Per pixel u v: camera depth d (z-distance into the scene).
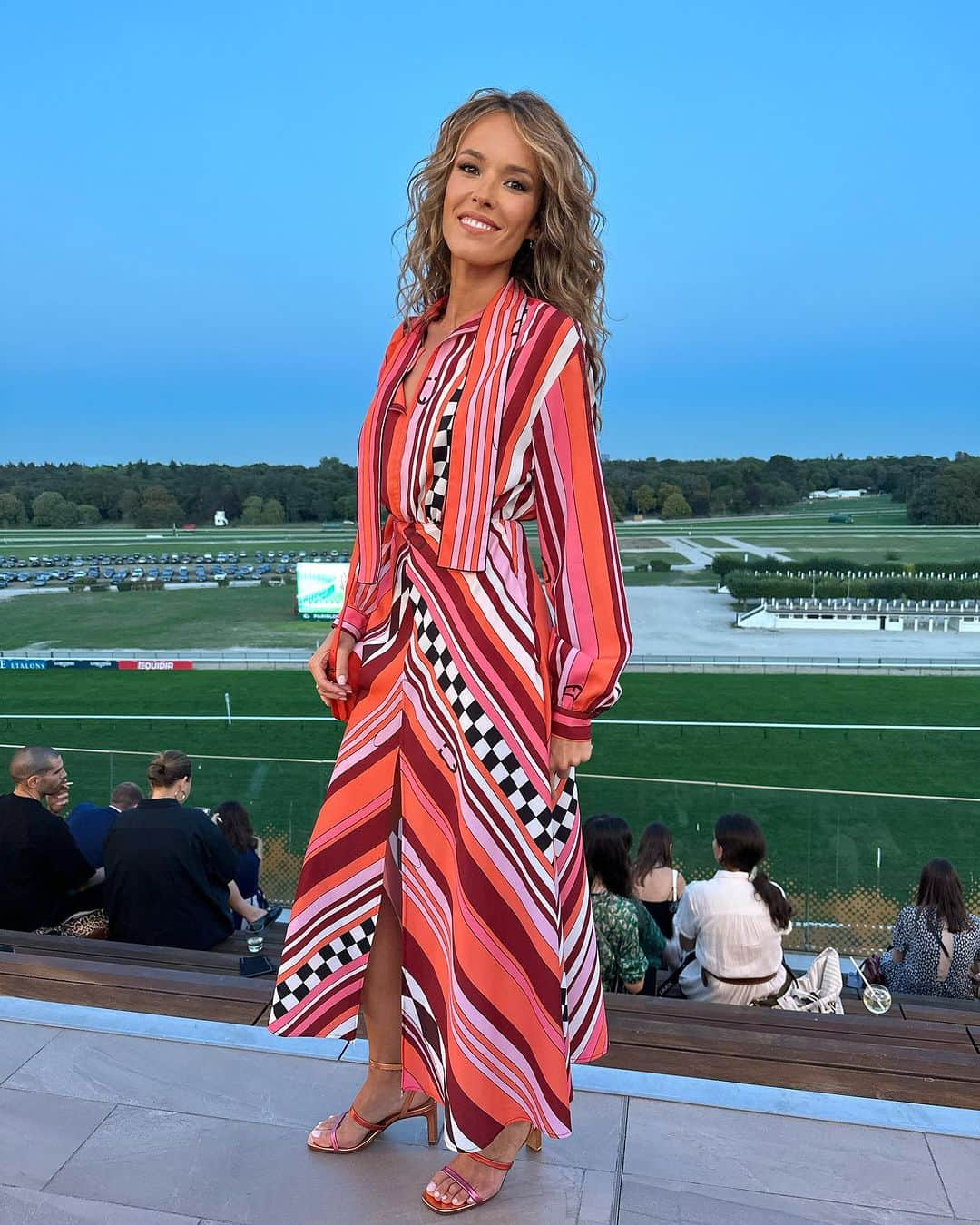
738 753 37.16
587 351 1.62
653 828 5.69
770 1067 1.95
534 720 1.49
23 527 182.00
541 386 1.47
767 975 3.54
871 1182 1.59
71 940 3.08
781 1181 1.59
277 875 11.27
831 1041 2.04
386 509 1.64
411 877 1.58
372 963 1.66
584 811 12.64
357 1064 1.91
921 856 11.73
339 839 1.62
